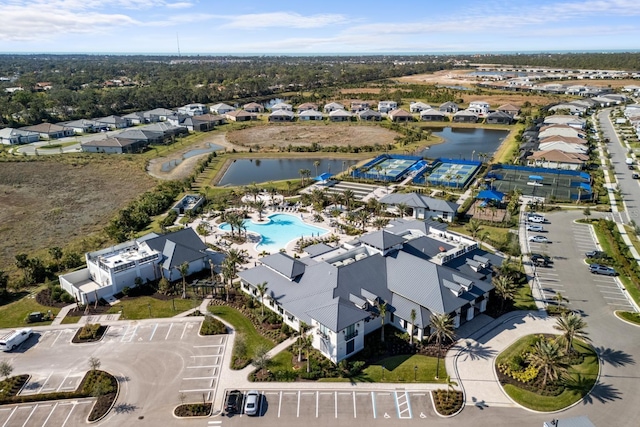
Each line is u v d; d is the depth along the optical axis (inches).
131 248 3799.2
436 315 2657.5
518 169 6619.1
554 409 2203.5
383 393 2326.5
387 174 6363.2
